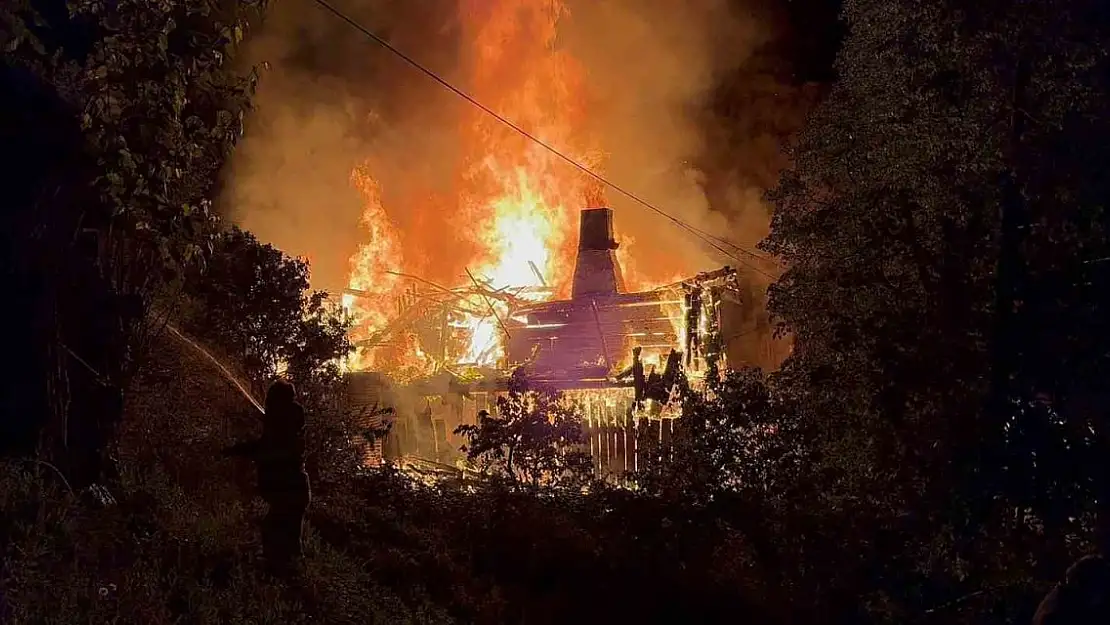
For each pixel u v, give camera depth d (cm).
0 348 803
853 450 1004
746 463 1165
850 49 1127
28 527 689
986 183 945
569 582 986
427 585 913
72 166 844
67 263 848
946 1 971
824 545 1016
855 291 1034
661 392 1540
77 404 848
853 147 1101
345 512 1037
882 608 974
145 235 844
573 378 1948
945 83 989
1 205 807
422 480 1309
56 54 834
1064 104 945
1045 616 544
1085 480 899
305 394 1251
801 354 1139
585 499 1200
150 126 803
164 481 918
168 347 1162
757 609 989
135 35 792
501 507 1123
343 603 766
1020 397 921
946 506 923
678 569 1025
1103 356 911
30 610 598
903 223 998
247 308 1265
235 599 696
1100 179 932
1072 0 935
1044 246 933
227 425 1132
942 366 953
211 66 836
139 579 682
